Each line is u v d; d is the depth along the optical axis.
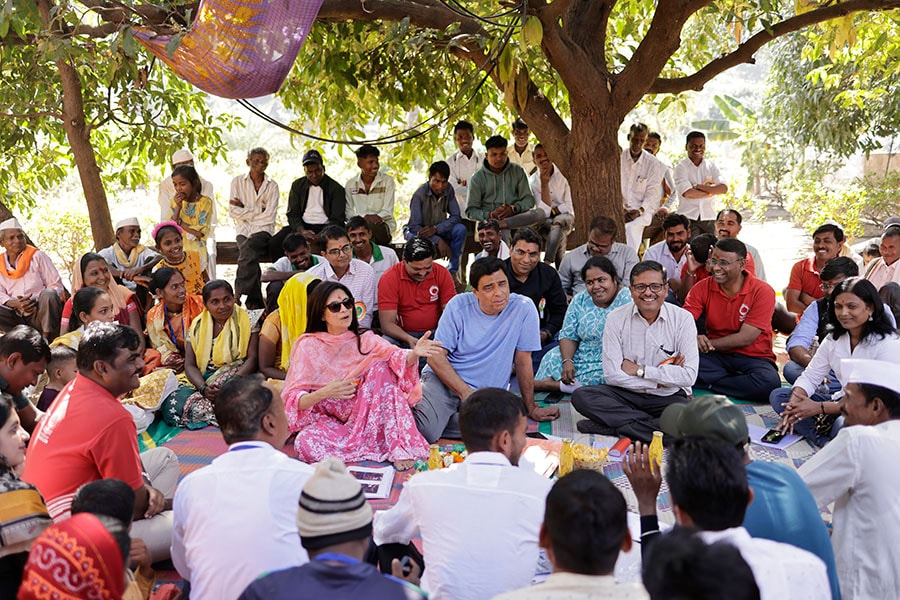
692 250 6.87
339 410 5.13
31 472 3.36
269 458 2.94
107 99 8.34
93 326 3.51
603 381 5.89
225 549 2.76
